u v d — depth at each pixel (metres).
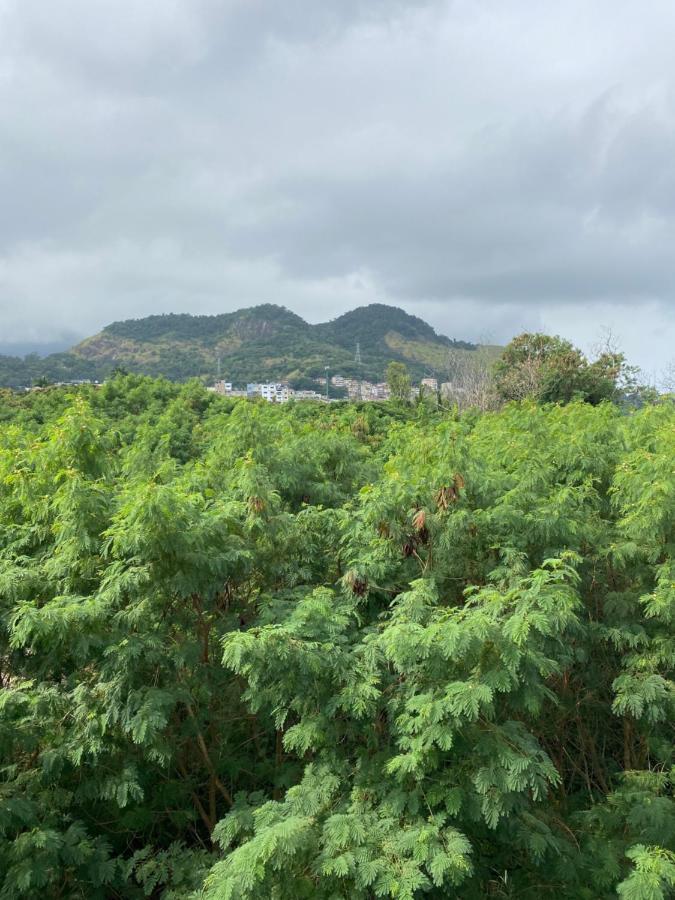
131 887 4.77
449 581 5.54
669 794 4.95
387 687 4.13
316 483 7.53
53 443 5.66
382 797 3.86
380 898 3.41
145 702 4.14
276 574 5.66
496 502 5.58
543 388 31.17
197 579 4.49
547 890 4.23
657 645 5.08
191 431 18.30
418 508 5.48
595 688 5.58
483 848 4.43
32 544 5.36
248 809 4.39
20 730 4.30
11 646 4.52
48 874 4.05
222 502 5.83
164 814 5.25
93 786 4.46
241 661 3.82
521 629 3.36
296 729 4.07
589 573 5.61
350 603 5.18
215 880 3.61
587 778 5.54
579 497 5.83
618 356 32.28
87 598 4.20
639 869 3.67
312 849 3.54
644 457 5.78
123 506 4.47
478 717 3.57
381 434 17.53
